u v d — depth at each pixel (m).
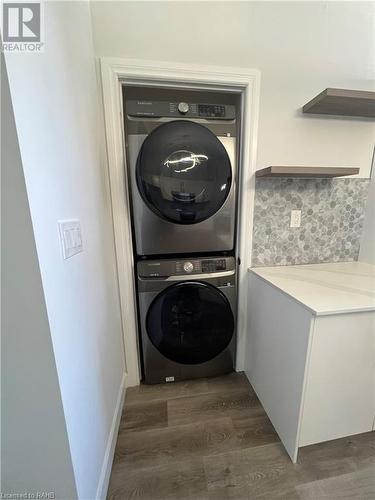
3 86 0.49
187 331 1.52
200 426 1.31
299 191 1.55
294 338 1.08
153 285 1.41
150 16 1.19
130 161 1.27
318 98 1.27
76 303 0.79
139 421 1.34
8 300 0.58
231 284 1.51
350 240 1.70
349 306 0.97
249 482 1.04
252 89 1.34
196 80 1.28
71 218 0.79
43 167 0.61
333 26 1.36
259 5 1.27
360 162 1.59
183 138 1.27
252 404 1.45
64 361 0.68
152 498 0.99
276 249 1.60
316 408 1.08
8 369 0.62
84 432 0.82
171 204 1.32
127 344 1.54
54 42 0.71
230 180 1.39
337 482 1.04
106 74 1.20
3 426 0.66
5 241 0.55
